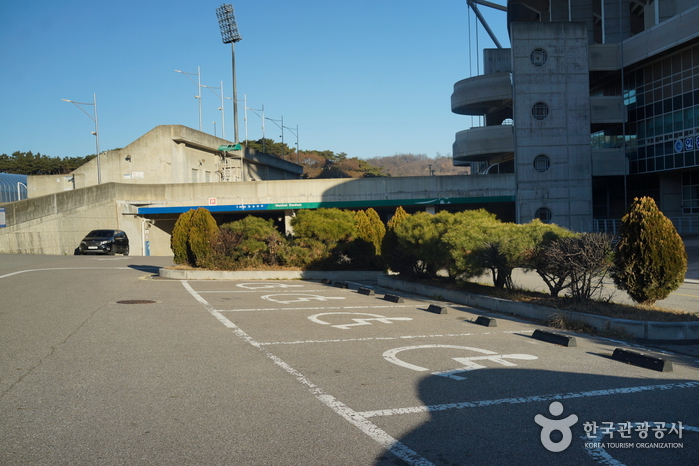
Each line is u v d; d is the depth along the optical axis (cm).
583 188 4106
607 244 1063
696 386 606
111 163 4906
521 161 4084
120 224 4103
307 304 1237
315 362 692
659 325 894
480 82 4375
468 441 440
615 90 4644
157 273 1983
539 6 5250
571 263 1054
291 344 798
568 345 810
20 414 488
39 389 561
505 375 640
